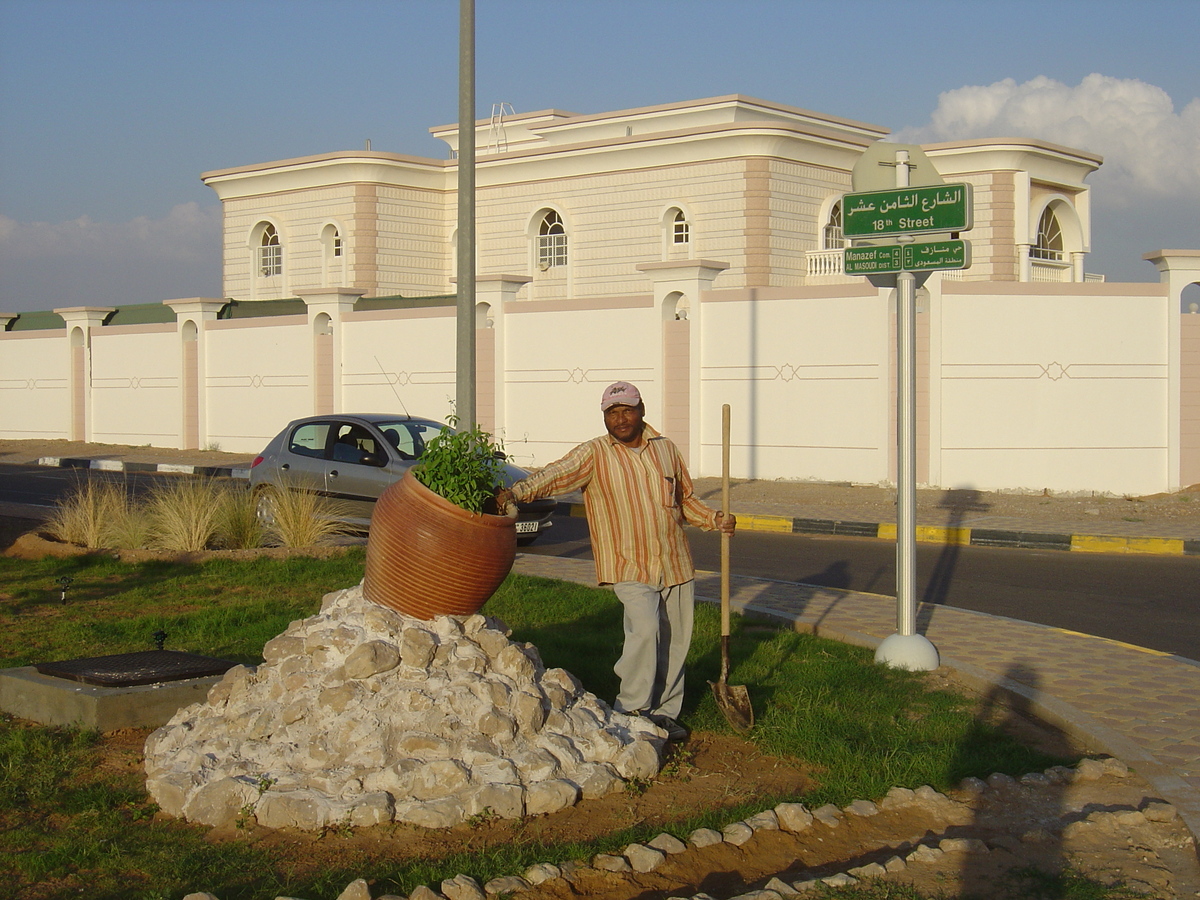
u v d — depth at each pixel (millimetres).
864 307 18188
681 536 6203
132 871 4566
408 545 5578
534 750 5398
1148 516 15664
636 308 20391
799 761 6000
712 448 19719
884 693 7125
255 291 33438
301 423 15078
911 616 7852
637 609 6016
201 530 12273
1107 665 7801
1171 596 10945
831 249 27406
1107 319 17609
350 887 4242
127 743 6109
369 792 5105
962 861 4766
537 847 4746
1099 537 13984
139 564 11461
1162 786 5555
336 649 5566
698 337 19719
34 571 11164
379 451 14297
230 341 26453
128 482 21672
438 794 5113
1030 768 5887
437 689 5438
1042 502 16812
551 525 15266
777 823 5094
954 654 8078
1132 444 17703
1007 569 12539
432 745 5250
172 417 27953
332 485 14328
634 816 5195
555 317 21297
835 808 5273
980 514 15945
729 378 19500
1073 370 17656
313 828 4953
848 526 15406
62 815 5145
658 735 5914
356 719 5324
